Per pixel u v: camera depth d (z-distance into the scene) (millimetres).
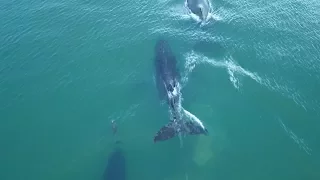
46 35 58281
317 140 40062
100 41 56781
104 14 62531
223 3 63062
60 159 40906
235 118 43219
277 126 41875
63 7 64562
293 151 39219
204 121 42906
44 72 51750
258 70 49188
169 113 44312
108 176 36469
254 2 62750
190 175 37938
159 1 65250
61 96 48188
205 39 55375
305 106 43656
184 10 62500
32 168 40094
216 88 47062
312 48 51906
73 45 56250
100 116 45281
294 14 58938
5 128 44406
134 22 60375
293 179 36812
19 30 59500
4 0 66000
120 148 40500
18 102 47531
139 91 47781
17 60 53844
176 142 40781
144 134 42594
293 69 48750
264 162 38500
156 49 52219
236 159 39000
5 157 41250
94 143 42250
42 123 44938
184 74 49469
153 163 39344
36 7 64688
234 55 51938
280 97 45000
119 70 51469
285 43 53250
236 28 57000
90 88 49031
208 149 40062
